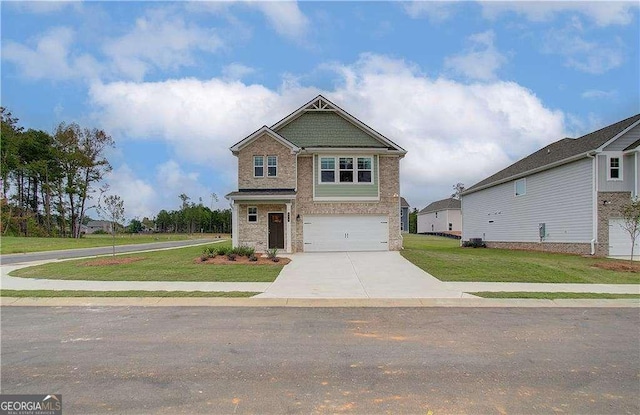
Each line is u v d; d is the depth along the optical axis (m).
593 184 20.89
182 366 5.46
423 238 50.56
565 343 6.61
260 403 4.31
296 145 23.95
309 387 4.75
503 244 29.56
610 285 12.48
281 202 21.45
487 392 4.62
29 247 30.27
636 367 5.47
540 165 25.25
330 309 9.38
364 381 4.94
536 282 13.04
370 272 15.11
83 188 55.47
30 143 52.94
